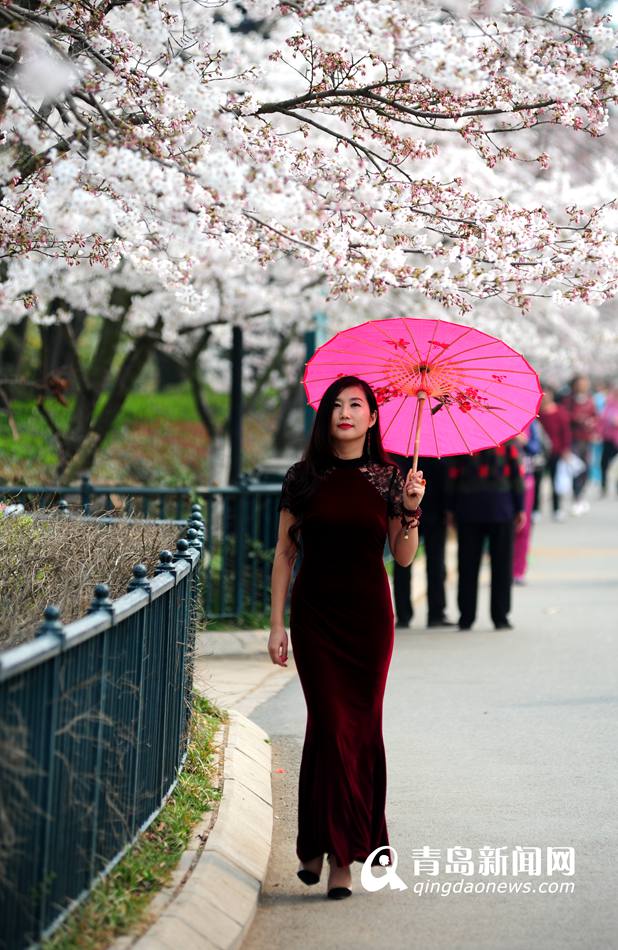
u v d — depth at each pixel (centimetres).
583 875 897
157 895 759
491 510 1972
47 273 1516
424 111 1062
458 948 764
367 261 987
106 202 912
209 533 1912
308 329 2720
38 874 627
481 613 2245
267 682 1566
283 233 984
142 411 4081
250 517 2045
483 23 1014
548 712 1403
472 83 903
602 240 1058
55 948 645
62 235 1038
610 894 861
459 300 1053
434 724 1348
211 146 1030
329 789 846
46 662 625
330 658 862
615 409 5303
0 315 2070
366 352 920
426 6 993
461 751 1236
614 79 1019
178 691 995
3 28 907
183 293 1135
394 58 934
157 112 1031
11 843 569
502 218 1066
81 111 1048
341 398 883
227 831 900
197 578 1123
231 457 2306
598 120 1043
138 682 820
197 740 1117
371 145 1121
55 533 1048
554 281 1072
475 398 934
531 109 1057
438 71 901
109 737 746
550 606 2292
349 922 809
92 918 694
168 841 857
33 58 905
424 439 974
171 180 857
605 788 1109
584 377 4450
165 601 915
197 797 966
